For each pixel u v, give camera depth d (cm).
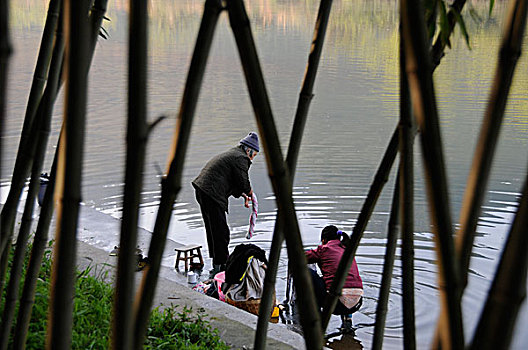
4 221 237
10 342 297
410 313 147
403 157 134
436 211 98
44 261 430
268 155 111
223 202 623
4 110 114
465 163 972
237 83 1747
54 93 231
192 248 619
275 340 397
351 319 526
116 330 119
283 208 112
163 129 1155
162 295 461
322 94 1603
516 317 84
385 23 3544
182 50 2511
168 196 134
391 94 1611
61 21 223
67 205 111
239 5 109
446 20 129
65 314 116
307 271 114
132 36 113
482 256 642
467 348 89
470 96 1554
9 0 114
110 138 1080
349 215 759
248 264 528
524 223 85
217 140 1099
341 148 1070
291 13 4431
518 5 108
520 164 981
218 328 411
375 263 636
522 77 1864
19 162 236
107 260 516
